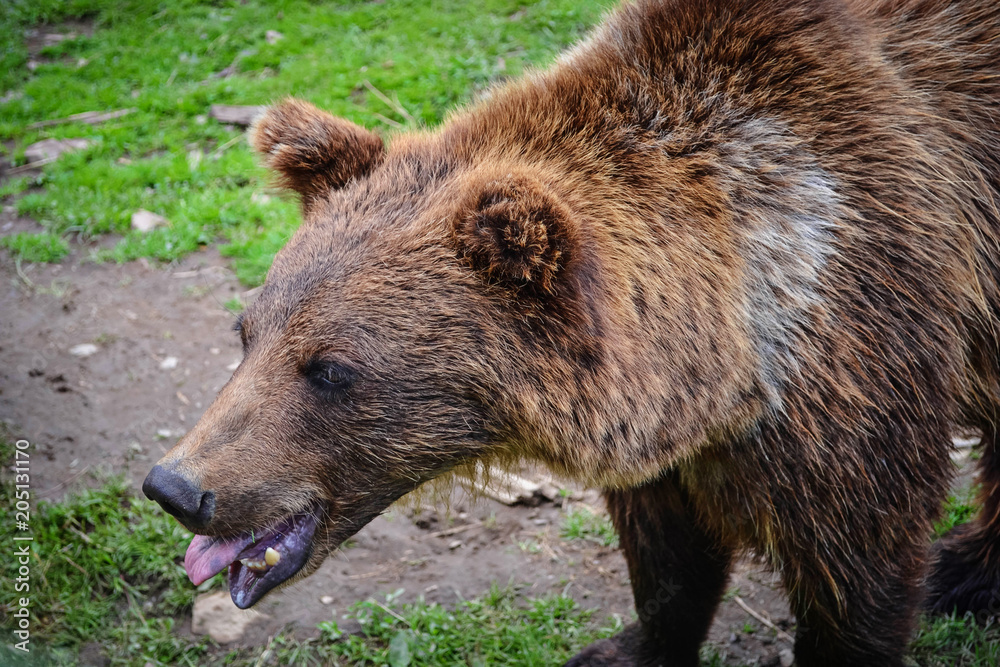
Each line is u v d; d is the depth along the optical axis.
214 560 2.87
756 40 2.99
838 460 2.86
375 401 2.76
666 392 2.78
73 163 8.08
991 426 3.68
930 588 4.15
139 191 7.66
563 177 2.91
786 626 4.19
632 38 3.11
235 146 8.13
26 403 5.55
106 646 4.22
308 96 8.52
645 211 2.86
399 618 4.24
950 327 2.98
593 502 4.91
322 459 2.82
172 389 5.69
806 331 2.84
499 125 3.08
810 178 2.91
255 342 2.86
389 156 3.14
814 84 2.98
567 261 2.61
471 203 2.67
